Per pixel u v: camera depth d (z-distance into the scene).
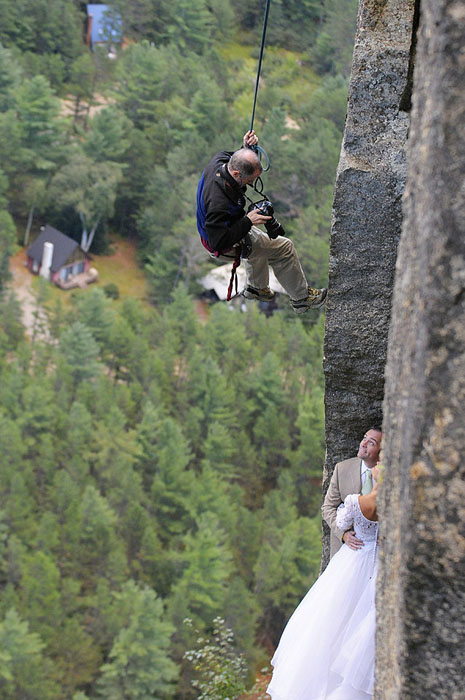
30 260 95.69
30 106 108.38
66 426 63.22
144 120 119.88
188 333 77.12
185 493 59.22
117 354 74.19
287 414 71.19
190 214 101.88
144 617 47.22
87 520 53.78
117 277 102.69
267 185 98.62
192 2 135.12
